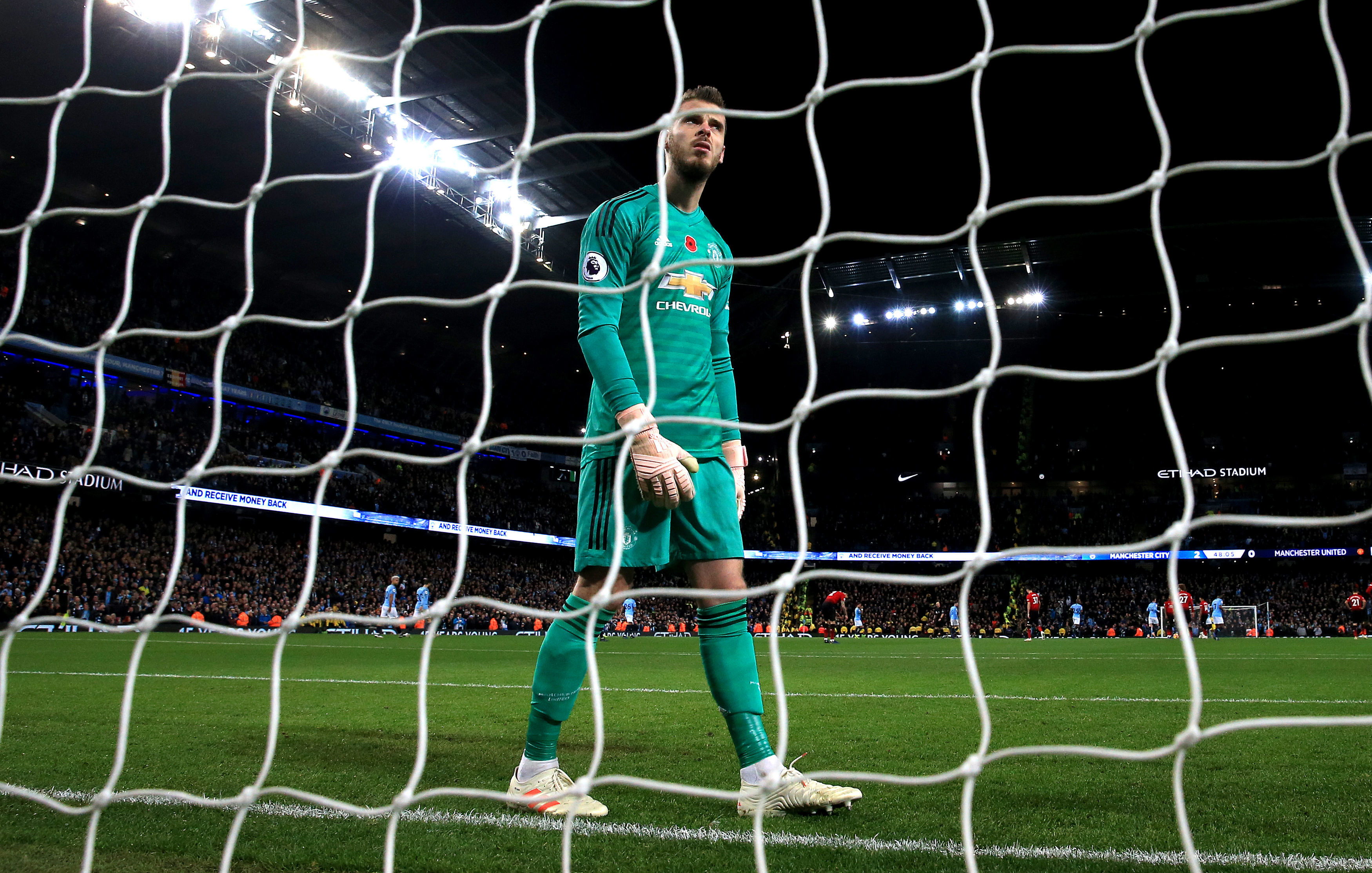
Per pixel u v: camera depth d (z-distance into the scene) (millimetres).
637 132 1838
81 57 20984
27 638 15922
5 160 25047
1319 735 4285
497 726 4809
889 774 3475
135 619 22922
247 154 25234
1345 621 33875
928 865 2197
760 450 47844
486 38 24938
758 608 40875
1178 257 36406
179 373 29344
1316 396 42125
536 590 38250
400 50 2041
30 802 2857
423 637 22375
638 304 3080
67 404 27297
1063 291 39219
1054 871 2164
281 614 26578
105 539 25844
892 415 46688
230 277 32188
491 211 31203
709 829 2555
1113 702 6363
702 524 2980
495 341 39938
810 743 4281
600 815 2713
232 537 30094
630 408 2799
